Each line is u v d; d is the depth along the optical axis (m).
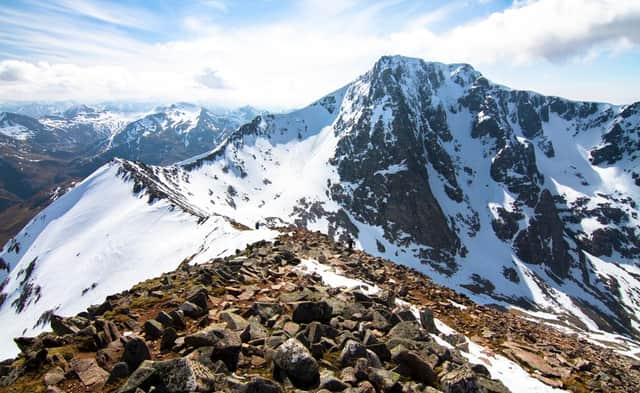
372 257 34.06
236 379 9.60
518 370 15.15
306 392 9.57
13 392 9.50
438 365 12.32
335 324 14.20
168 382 8.88
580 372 16.45
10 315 108.62
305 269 24.58
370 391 9.64
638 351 99.38
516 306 187.25
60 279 107.25
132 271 91.38
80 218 140.50
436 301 24.05
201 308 15.28
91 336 12.45
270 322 14.00
